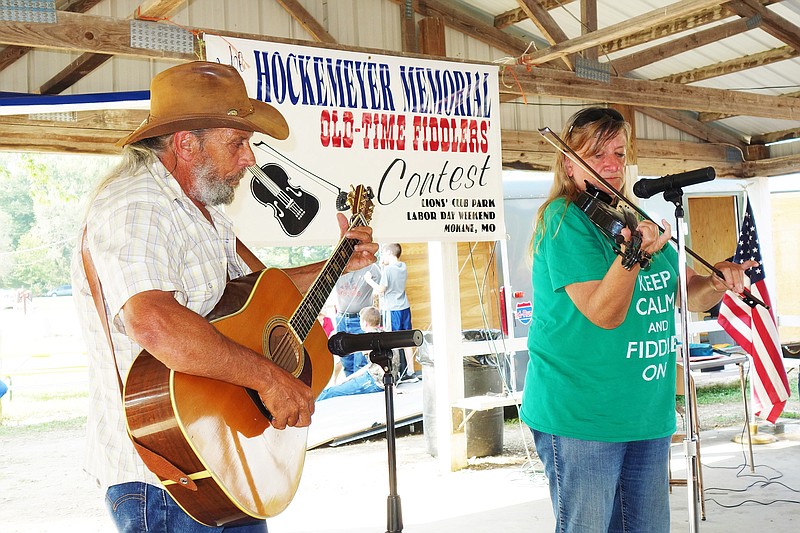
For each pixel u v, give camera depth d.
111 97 5.04
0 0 4.04
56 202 18.06
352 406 7.74
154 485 1.78
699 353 6.24
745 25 6.95
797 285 11.70
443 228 4.73
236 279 2.10
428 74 4.72
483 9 7.60
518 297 7.86
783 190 10.97
